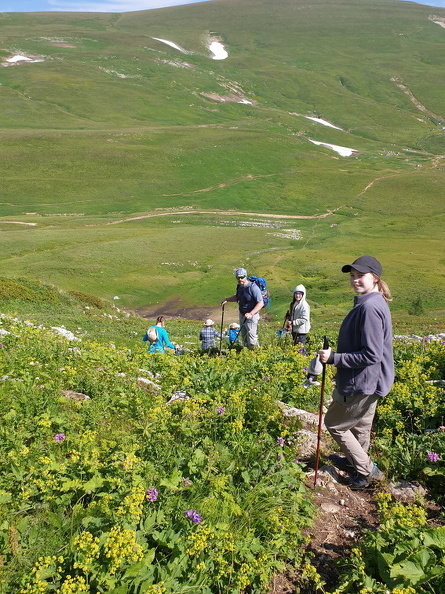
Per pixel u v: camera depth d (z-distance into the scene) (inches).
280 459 222.5
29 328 478.6
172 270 2696.9
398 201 5231.3
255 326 482.3
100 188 5103.3
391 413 274.5
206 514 183.6
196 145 6407.5
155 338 504.4
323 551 188.2
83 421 246.5
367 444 229.5
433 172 6269.7
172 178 5526.6
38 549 166.9
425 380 321.7
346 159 6934.1
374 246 3570.4
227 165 6048.2
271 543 181.9
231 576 165.8
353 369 211.2
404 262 3038.9
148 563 161.9
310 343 644.1
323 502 214.5
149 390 332.2
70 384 316.5
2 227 3599.9
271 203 5157.5
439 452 236.5
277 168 6186.0
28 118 7214.6
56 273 2390.5
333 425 224.4
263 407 259.4
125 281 2413.9
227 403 276.5
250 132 7322.8
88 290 2250.2
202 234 3560.5
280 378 335.3
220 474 207.0
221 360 389.4
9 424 227.5
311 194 5457.7
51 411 253.1
